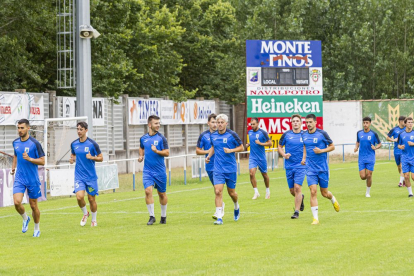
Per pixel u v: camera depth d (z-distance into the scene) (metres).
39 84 38.47
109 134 40.16
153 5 48.47
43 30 35.44
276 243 12.99
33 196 14.98
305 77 38.34
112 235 14.86
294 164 17.53
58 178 25.64
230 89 54.84
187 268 10.60
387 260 10.90
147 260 11.47
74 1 34.03
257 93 37.94
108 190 29.14
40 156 14.94
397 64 69.00
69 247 13.27
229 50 56.84
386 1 69.81
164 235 14.57
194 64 54.94
